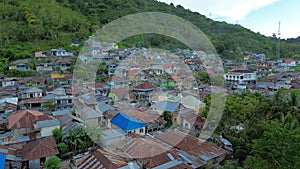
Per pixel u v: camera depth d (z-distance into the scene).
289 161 13.30
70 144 21.56
